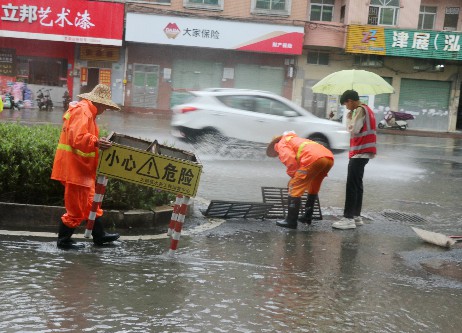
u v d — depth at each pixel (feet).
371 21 100.94
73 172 16.80
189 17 97.04
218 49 100.83
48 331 11.65
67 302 13.32
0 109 30.01
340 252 20.12
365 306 14.61
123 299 13.78
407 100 106.11
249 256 18.69
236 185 33.12
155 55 101.09
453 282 17.22
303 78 103.19
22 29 94.12
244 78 102.94
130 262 16.87
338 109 103.09
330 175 40.75
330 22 100.22
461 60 100.99
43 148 21.40
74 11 94.89
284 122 46.60
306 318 13.43
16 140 21.61
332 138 47.88
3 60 97.91
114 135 19.36
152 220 21.57
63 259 16.60
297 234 22.44
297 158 23.03
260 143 46.21
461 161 58.18
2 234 18.78
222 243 20.10
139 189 21.91
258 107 46.50
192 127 45.14
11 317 12.23
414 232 24.30
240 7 98.99
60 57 99.50
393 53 99.40
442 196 35.22
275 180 35.81
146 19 96.27
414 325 13.51
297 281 16.34
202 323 12.67
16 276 14.82
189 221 23.04
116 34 96.53
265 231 22.50
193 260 17.66
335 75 29.68
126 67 100.83
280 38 98.37
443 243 21.71
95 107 17.20
